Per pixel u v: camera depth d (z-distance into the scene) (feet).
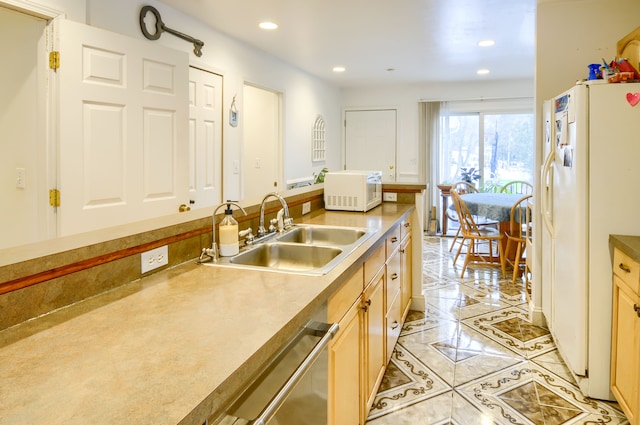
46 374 2.73
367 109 23.09
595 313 7.29
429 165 22.18
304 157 18.83
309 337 4.27
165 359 2.94
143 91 8.80
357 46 14.24
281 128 16.66
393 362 8.91
